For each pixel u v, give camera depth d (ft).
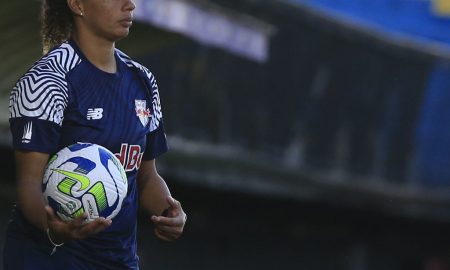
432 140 229.45
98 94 50.03
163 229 51.75
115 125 50.29
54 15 51.39
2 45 111.14
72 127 49.44
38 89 48.37
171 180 180.96
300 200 212.43
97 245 50.83
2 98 123.44
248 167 191.42
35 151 48.26
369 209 226.79
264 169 195.52
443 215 238.68
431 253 273.75
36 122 48.19
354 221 247.09
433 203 233.96
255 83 190.70
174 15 114.01
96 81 50.03
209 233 217.77
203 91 179.83
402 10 224.74
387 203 226.79
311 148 205.46
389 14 223.51
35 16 104.17
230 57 184.65
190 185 187.21
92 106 49.80
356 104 213.25
